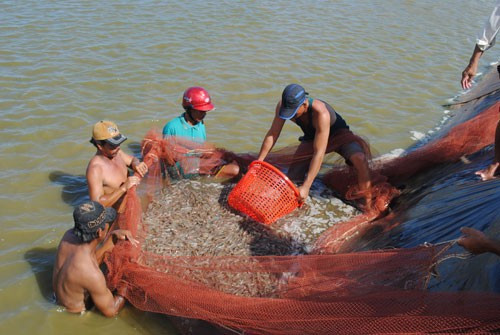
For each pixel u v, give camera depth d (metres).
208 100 6.96
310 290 4.72
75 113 8.73
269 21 13.99
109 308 4.97
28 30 12.06
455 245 4.59
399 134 8.88
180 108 9.20
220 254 5.37
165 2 14.81
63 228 6.18
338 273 4.80
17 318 4.93
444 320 3.63
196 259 5.27
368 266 4.69
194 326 4.88
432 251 4.39
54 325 4.91
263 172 5.85
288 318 4.35
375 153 7.61
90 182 5.89
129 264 5.09
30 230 6.11
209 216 5.93
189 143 6.96
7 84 9.50
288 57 11.70
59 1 14.34
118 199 5.96
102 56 10.98
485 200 4.95
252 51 11.86
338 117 6.56
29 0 14.25
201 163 7.02
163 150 6.86
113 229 5.73
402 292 4.07
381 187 6.46
